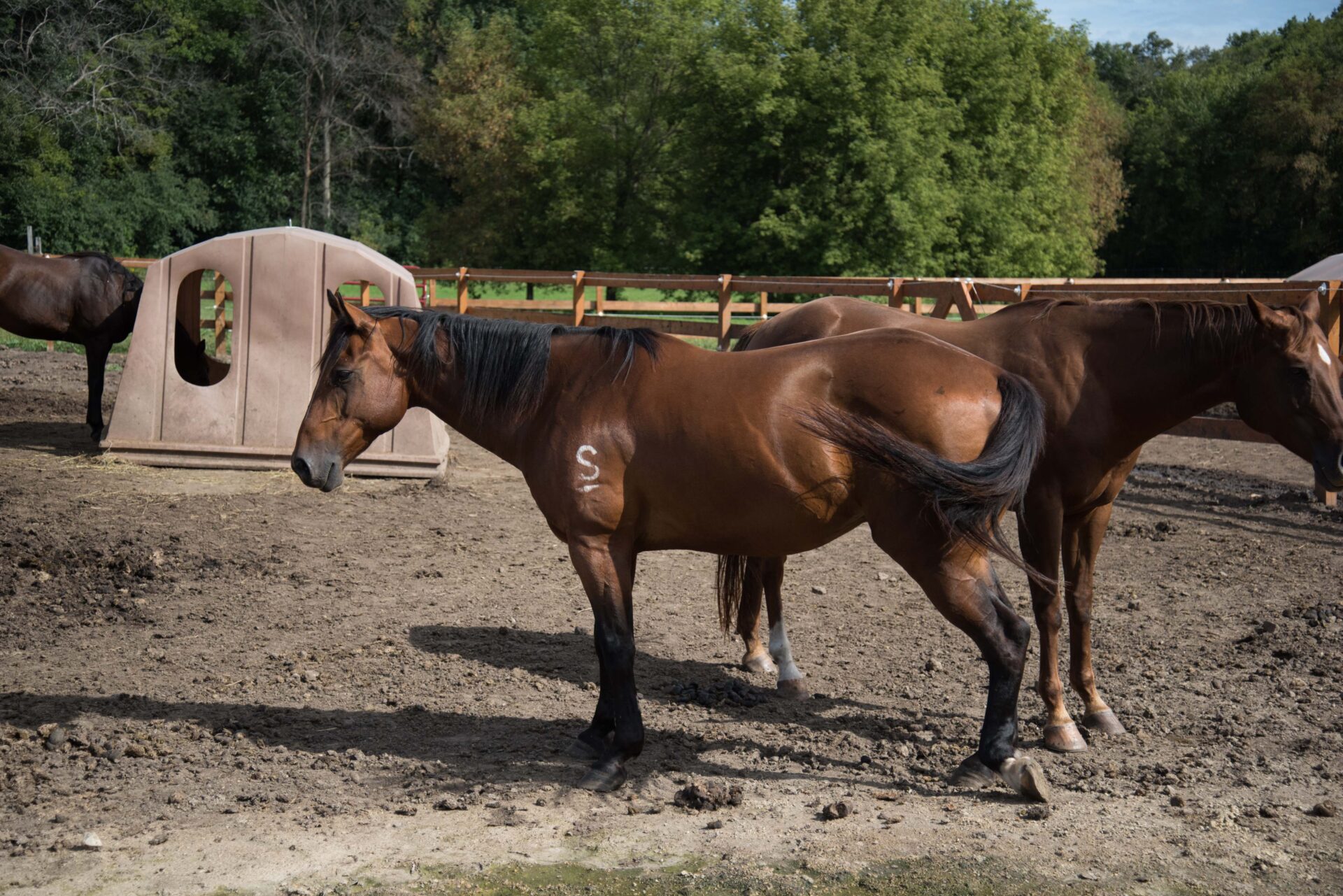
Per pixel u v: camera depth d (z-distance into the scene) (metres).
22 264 10.02
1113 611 6.08
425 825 3.45
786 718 4.54
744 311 15.89
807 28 30.80
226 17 45.03
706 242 31.59
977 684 4.96
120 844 3.30
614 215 35.81
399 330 3.99
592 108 34.91
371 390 3.92
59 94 36.69
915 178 29.44
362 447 4.04
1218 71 57.50
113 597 6.03
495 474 10.02
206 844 3.30
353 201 46.72
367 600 6.14
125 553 6.71
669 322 13.07
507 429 3.92
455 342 3.93
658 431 3.62
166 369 9.41
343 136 45.78
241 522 7.66
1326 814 3.46
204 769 3.92
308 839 3.33
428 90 41.69
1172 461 11.28
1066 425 4.12
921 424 3.45
